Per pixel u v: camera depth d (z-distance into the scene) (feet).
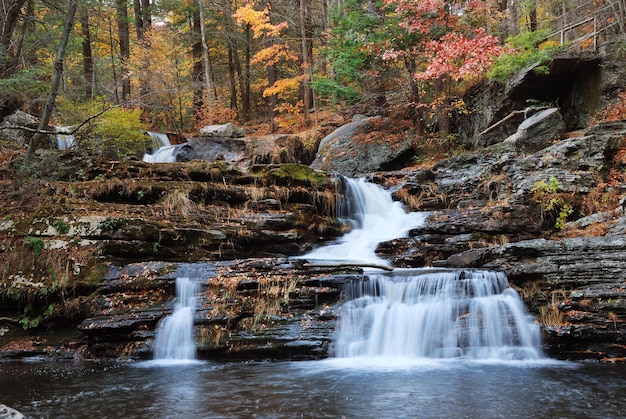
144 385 19.48
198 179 37.96
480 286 26.43
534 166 39.32
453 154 55.06
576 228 34.17
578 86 48.42
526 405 16.40
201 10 78.33
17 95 47.44
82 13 53.06
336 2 86.89
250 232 33.50
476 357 24.00
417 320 25.13
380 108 68.18
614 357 23.48
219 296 26.53
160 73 76.43
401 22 52.70
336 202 41.14
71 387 19.31
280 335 24.67
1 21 44.50
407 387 18.76
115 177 36.29
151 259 29.96
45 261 27.71
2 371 22.43
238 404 16.79
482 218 35.86
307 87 76.38
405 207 42.88
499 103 52.75
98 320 25.52
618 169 38.32
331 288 26.86
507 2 70.13
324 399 17.29
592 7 58.85
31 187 32.91
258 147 58.13
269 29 86.12
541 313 24.89
